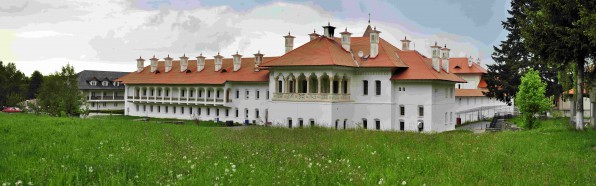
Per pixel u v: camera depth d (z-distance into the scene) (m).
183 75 77.69
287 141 22.92
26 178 10.56
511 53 63.47
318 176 11.84
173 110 77.50
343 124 55.16
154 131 27.64
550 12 31.08
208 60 80.69
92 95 103.62
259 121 65.19
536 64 60.16
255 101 66.44
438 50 56.66
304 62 55.16
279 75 58.22
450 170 13.89
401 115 55.16
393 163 15.24
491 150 20.17
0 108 105.75
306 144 21.19
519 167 15.21
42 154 14.99
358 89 57.28
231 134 27.48
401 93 55.12
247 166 13.12
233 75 70.19
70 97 58.75
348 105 56.00
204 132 28.56
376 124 56.09
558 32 30.31
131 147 17.84
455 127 62.12
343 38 58.81
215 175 11.25
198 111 74.31
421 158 16.36
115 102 108.12
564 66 33.72
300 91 59.31
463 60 92.69
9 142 18.81
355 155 17.08
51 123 30.42
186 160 14.12
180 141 21.30
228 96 69.88
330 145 20.72
